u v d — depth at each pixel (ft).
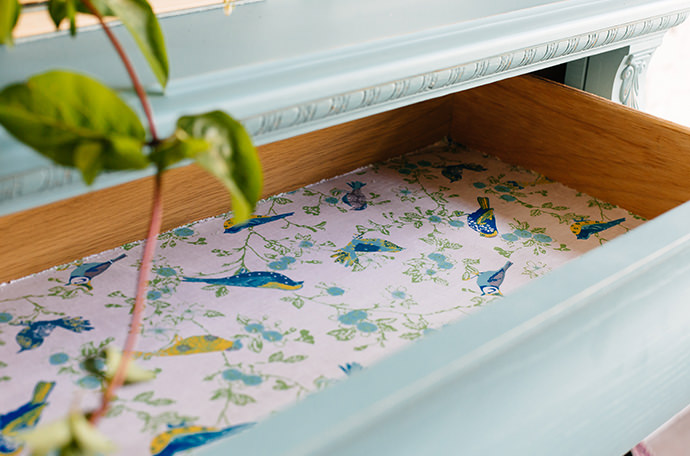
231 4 2.13
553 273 1.51
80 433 0.87
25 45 1.71
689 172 2.49
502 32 2.03
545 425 1.50
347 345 1.96
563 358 1.43
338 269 2.35
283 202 2.80
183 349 1.91
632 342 1.60
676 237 1.64
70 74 0.98
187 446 1.57
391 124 3.12
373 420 1.13
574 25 2.23
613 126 2.69
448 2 2.28
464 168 3.13
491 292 2.24
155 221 1.06
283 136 1.67
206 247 2.46
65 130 0.98
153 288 2.20
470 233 2.60
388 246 2.49
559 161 2.96
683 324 1.74
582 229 2.63
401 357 1.25
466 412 1.28
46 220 2.21
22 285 2.20
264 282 2.25
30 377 1.78
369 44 1.81
